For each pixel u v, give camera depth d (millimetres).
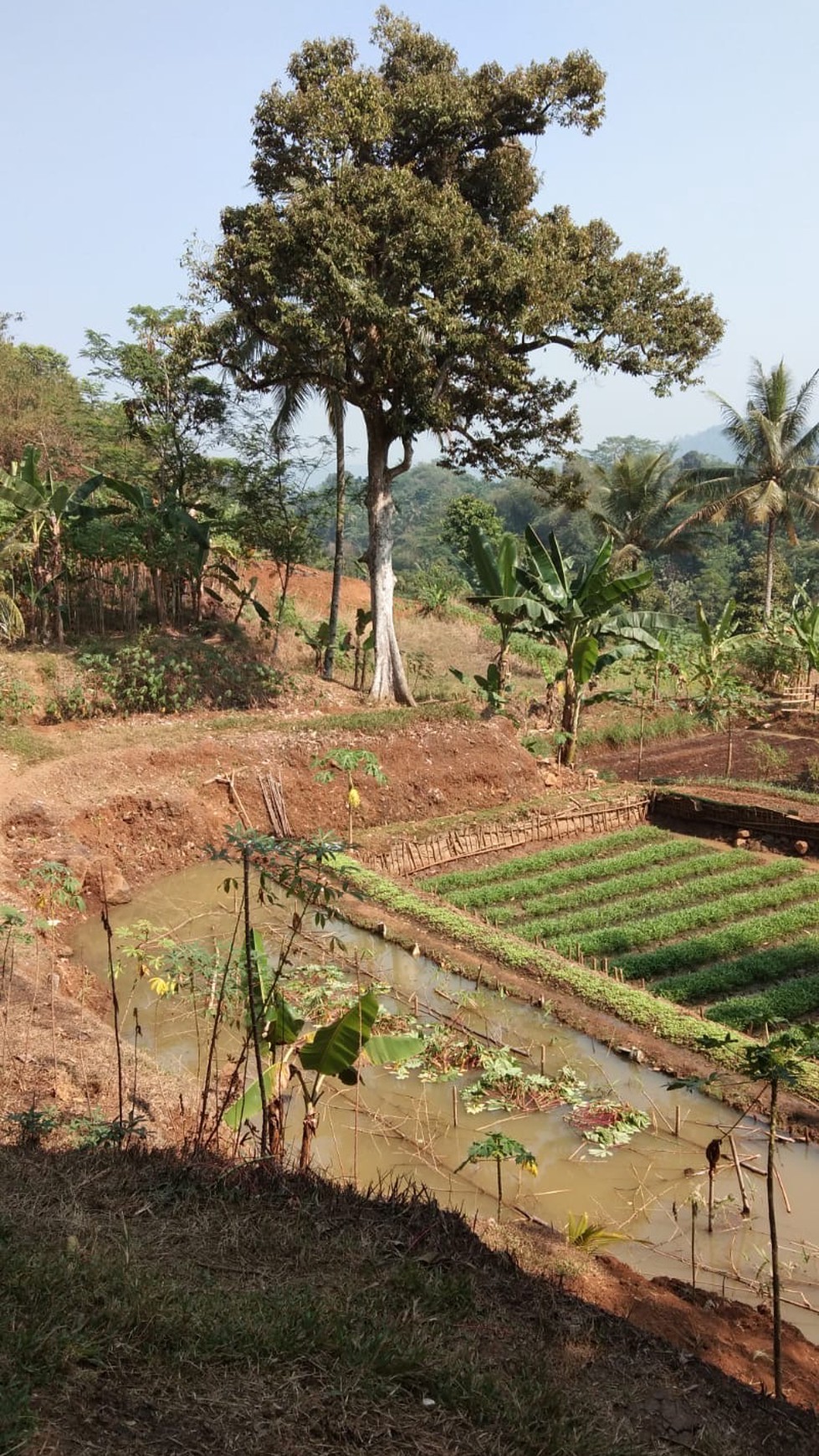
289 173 26094
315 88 25297
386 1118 11812
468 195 27859
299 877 8617
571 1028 14000
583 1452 5285
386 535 29625
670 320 27250
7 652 26766
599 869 20516
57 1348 4887
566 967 15438
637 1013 13977
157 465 35281
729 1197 10391
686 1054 13094
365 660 33125
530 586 26859
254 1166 8086
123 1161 7941
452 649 39250
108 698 25906
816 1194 10586
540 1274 7762
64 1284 5473
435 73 26156
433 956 16281
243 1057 9023
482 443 30219
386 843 21328
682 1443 5840
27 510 27188
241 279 25219
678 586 72562
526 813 23250
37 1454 4266
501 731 26375
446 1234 7562
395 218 24344
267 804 22172
